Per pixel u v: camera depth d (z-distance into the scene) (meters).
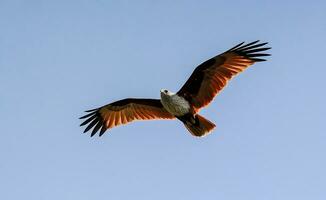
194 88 22.08
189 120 21.84
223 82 22.12
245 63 21.98
